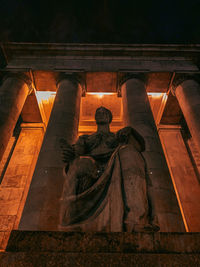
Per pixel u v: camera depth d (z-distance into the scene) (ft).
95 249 9.09
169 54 55.77
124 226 10.74
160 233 9.64
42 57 55.16
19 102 46.55
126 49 55.52
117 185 12.03
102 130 19.17
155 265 8.17
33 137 62.44
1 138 38.04
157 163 31.68
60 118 39.65
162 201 27.48
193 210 47.39
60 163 31.53
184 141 61.57
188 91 46.91
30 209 26.55
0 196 49.88
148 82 52.03
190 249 9.02
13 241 9.40
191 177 53.42
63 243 9.31
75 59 54.90
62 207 12.23
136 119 39.22
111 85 53.06
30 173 54.44
